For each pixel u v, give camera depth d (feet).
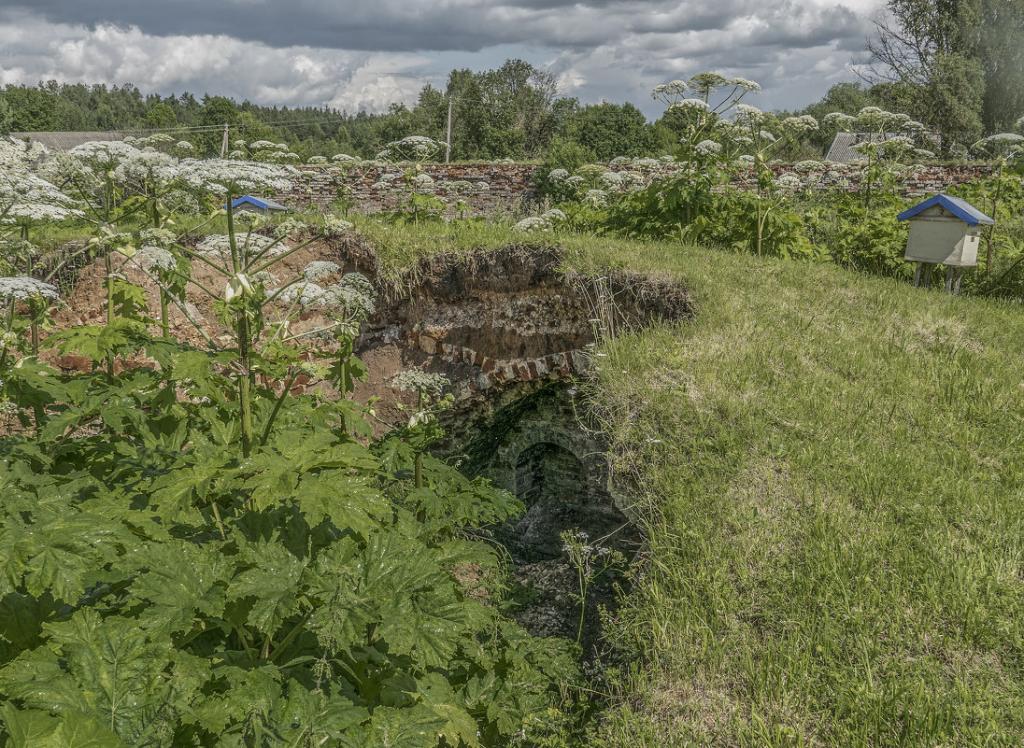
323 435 10.44
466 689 12.16
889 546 14.57
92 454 11.74
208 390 11.67
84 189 15.55
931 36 113.91
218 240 12.88
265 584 8.45
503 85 254.88
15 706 7.03
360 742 8.23
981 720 10.96
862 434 18.20
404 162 52.85
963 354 21.84
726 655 12.94
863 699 11.51
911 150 41.06
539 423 27.53
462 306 28.40
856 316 24.56
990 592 13.26
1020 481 16.39
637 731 12.01
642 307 25.23
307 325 26.86
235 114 313.12
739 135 35.86
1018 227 34.76
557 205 44.06
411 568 9.10
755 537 15.19
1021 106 110.93
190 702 7.72
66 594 7.73
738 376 20.22
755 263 29.09
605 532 19.43
